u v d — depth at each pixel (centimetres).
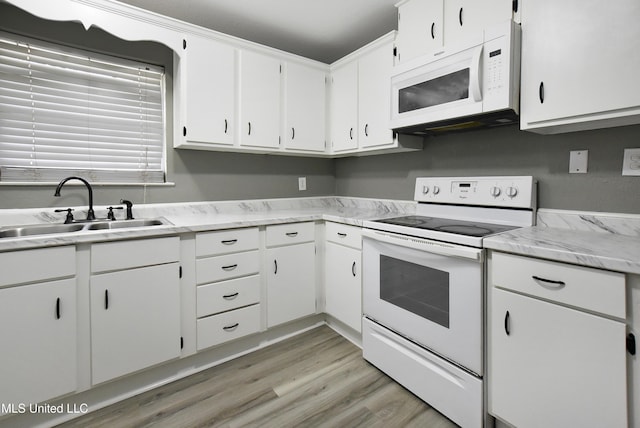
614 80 115
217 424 145
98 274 153
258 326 210
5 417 137
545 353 115
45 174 190
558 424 112
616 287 98
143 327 166
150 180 225
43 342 140
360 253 205
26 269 135
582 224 151
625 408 97
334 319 242
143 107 222
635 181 136
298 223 228
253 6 209
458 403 142
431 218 208
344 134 258
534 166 170
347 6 210
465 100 158
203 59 209
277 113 244
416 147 227
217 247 191
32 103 187
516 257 123
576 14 125
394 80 198
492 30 147
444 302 148
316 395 165
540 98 136
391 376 177
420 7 189
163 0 200
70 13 166
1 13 174
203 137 211
